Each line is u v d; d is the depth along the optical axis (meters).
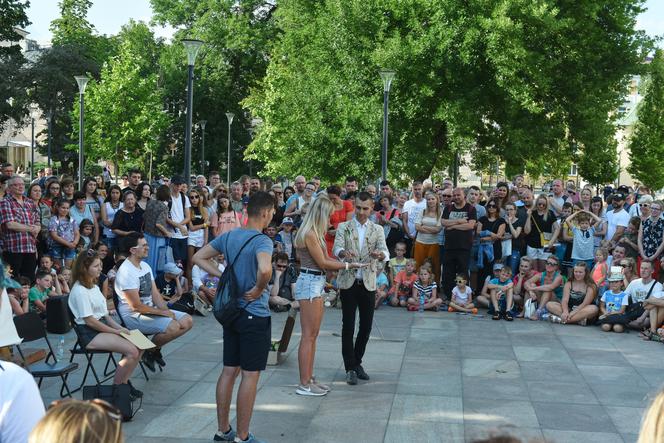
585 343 9.38
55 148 50.66
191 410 6.36
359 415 6.29
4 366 2.63
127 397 6.00
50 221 10.88
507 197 12.46
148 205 11.00
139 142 44.22
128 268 7.05
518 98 22.66
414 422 6.12
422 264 12.30
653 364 8.33
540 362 8.34
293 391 6.99
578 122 25.45
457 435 5.81
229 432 5.57
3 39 46.50
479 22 22.52
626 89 27.11
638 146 42.78
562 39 23.42
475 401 6.77
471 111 23.36
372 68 24.91
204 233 12.24
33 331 6.26
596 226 12.43
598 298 10.84
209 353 8.50
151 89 44.50
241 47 42.91
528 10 22.11
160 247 10.96
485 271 12.33
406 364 8.14
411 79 23.98
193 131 49.69
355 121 25.53
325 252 6.84
